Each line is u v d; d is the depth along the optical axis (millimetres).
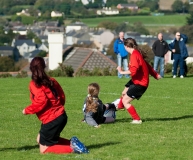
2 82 52469
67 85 48938
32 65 22031
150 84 48844
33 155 22703
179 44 55781
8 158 22453
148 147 24094
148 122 30094
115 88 46188
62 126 22484
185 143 24875
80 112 33906
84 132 27484
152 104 36969
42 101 21891
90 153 22938
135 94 29453
